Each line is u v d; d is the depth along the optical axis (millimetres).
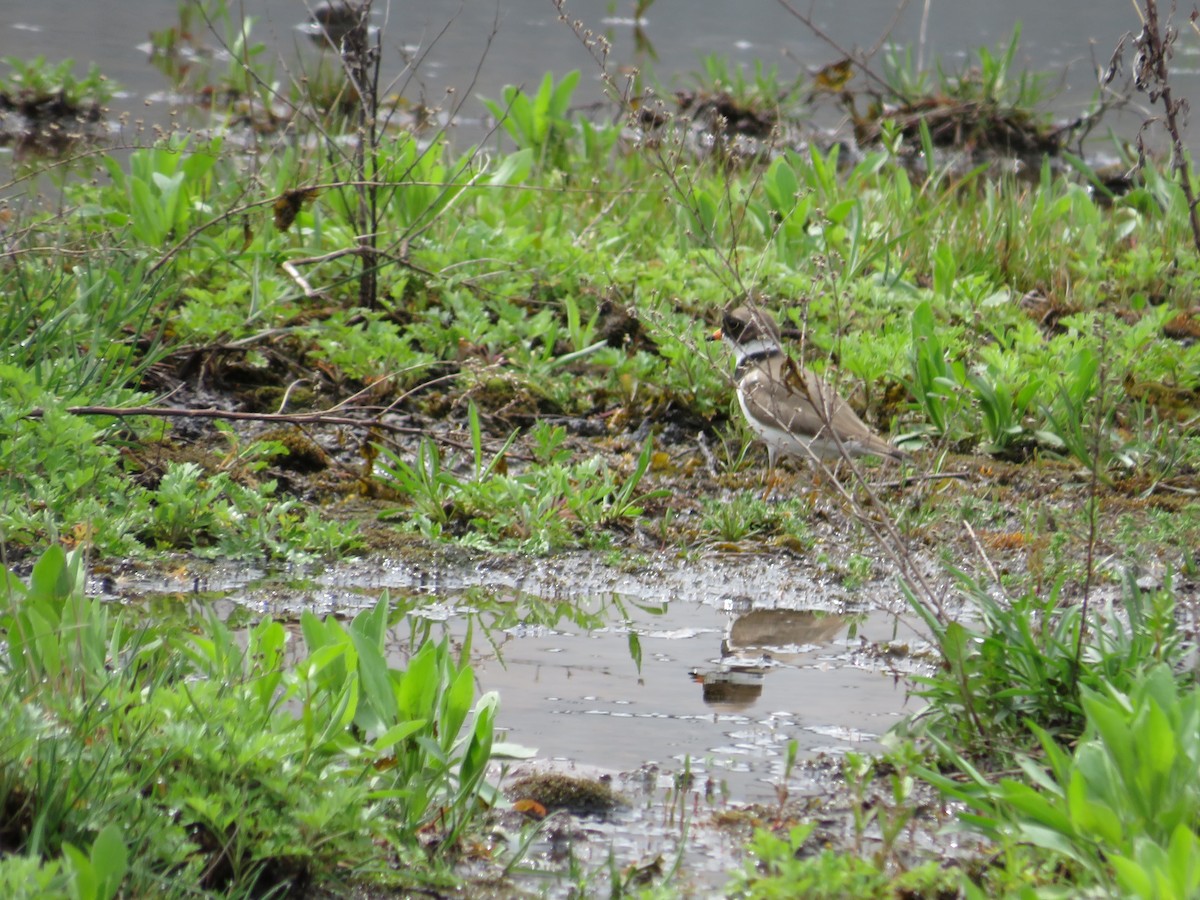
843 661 8422
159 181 13664
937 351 12391
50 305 11797
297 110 14617
